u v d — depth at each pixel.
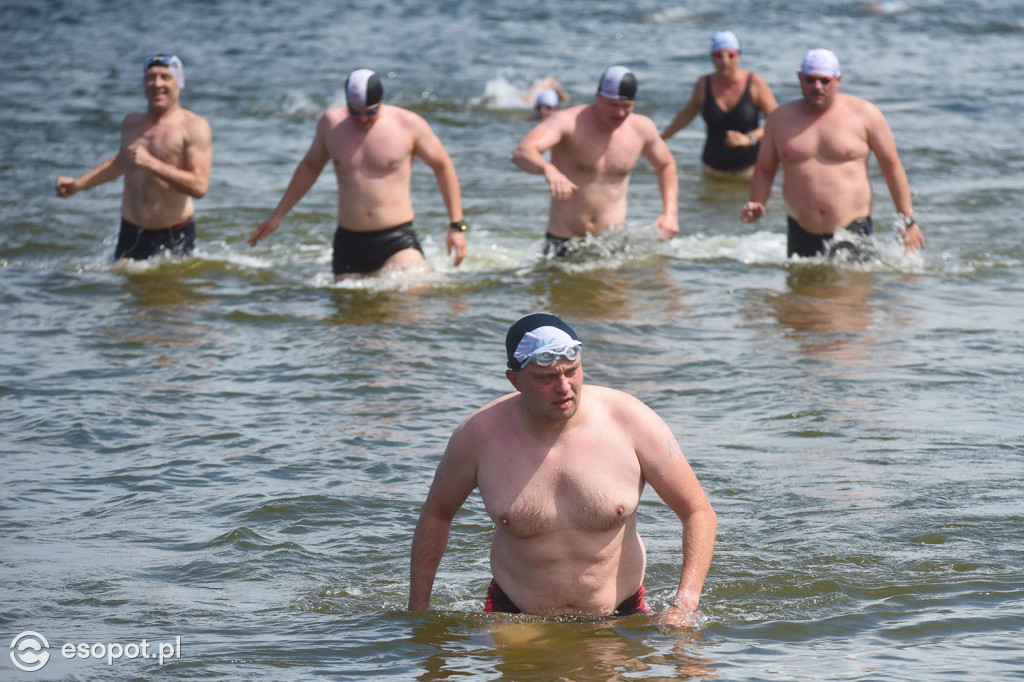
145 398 14.20
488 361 15.77
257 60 42.47
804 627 8.62
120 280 19.83
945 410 13.63
